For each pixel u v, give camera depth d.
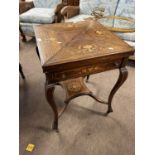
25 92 1.63
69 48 0.97
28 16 2.37
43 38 1.10
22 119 1.35
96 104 1.49
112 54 0.93
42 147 1.15
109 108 1.34
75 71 0.93
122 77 1.08
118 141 1.18
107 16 2.17
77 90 1.33
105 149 1.13
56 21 2.38
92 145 1.16
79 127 1.28
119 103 1.49
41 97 1.57
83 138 1.20
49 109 1.44
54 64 0.84
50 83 0.94
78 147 1.15
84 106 1.47
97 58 0.91
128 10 2.06
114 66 1.02
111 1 2.17
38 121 1.34
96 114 1.39
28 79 1.81
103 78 1.81
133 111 1.41
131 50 0.96
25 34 2.54
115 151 1.12
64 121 1.33
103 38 1.10
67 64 0.86
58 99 1.54
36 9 2.60
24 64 2.07
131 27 1.99
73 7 2.32
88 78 1.74
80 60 0.88
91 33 1.17
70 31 1.21
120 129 1.26
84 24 1.35
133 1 2.00
